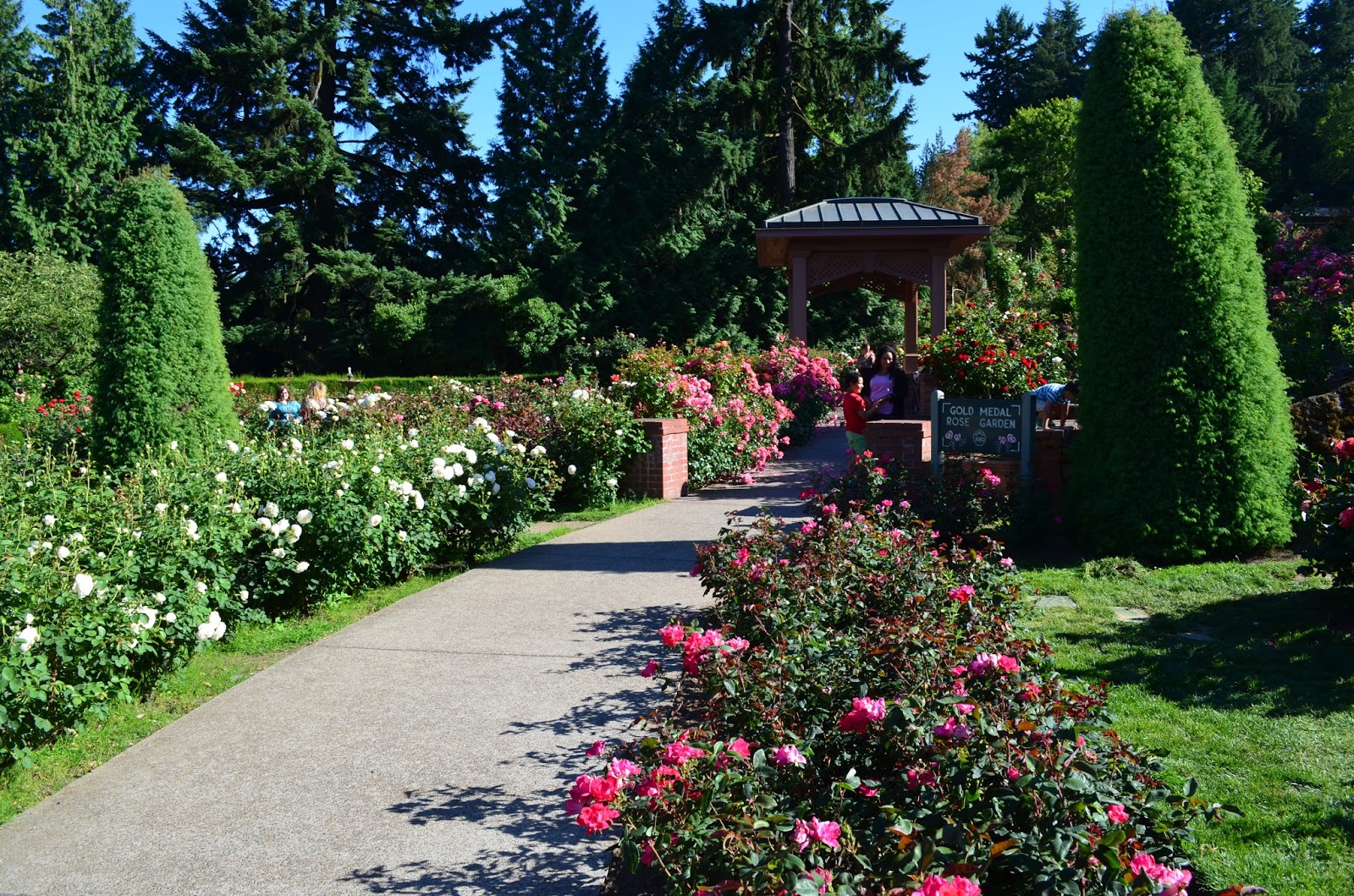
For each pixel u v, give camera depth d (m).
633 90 33.59
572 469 9.24
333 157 31.06
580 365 30.00
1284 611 5.31
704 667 3.28
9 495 5.68
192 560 4.87
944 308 17.97
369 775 3.71
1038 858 2.17
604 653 5.05
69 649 3.96
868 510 6.81
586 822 2.38
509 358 32.16
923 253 17.98
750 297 33.88
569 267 31.55
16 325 20.81
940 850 2.16
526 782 3.63
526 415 10.32
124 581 4.50
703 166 31.78
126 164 30.08
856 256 18.14
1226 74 43.19
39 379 19.70
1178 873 2.12
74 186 28.86
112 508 5.11
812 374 17.19
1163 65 7.04
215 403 9.77
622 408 10.49
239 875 3.05
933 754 2.61
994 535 7.29
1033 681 3.22
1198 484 6.64
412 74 34.69
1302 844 2.92
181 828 3.35
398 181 34.38
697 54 30.97
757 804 2.44
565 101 34.28
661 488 10.57
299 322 32.59
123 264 9.49
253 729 4.18
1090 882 2.13
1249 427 6.64
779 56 31.23
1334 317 11.18
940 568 4.65
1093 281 7.20
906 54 30.62
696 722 4.04
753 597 4.36
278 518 5.88
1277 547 6.71
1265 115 45.81
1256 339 6.73
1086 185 7.30
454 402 11.58
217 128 31.53
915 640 3.40
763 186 35.25
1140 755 2.85
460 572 7.45
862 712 2.73
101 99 29.78
